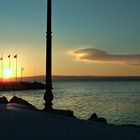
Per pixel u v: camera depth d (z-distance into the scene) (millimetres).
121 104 95312
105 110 77125
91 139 11180
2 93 179375
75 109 79062
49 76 17625
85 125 14016
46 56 17422
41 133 12180
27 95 152125
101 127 13648
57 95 145750
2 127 13336
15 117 16141
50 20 17234
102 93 164125
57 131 12562
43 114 17141
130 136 11773
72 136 11641
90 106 88062
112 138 11359
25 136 11695
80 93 165000
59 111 21219
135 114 67500
